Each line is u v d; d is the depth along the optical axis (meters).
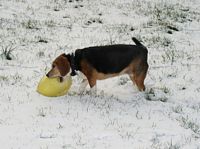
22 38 7.05
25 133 5.08
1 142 4.96
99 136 5.09
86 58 5.64
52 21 7.77
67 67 5.60
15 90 5.72
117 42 7.17
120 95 5.84
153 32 7.69
